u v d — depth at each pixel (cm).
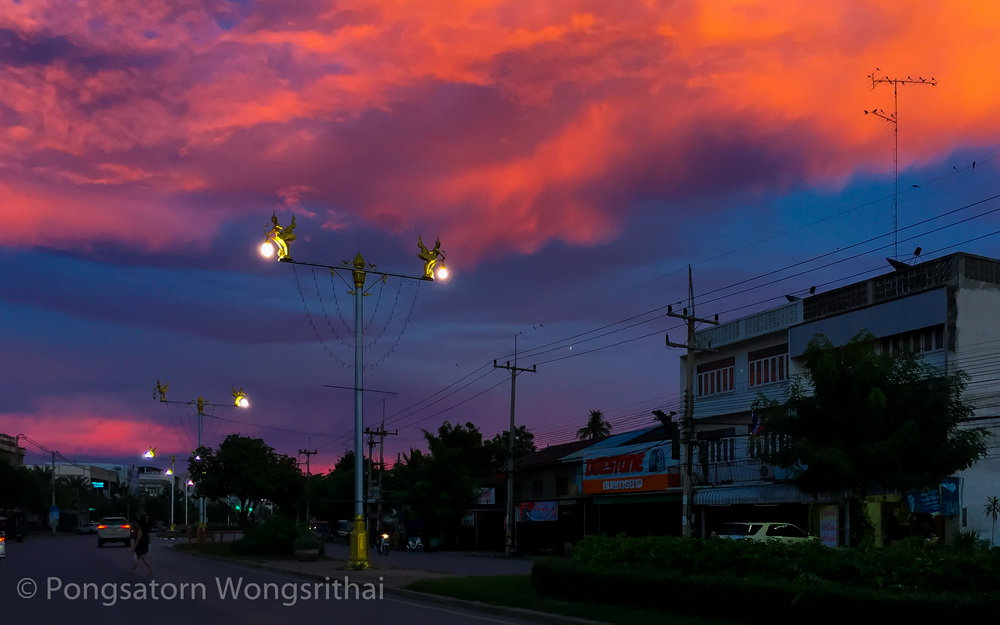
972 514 2770
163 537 7850
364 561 2747
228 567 3130
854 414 2398
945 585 1184
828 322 3322
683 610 1392
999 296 2939
